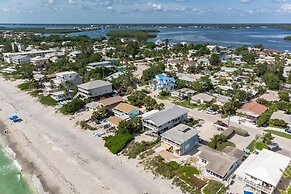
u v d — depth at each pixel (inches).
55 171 1969.7
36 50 7632.9
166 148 2127.2
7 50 7573.8
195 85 3838.6
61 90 3727.9
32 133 2623.0
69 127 2711.6
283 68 4884.4
